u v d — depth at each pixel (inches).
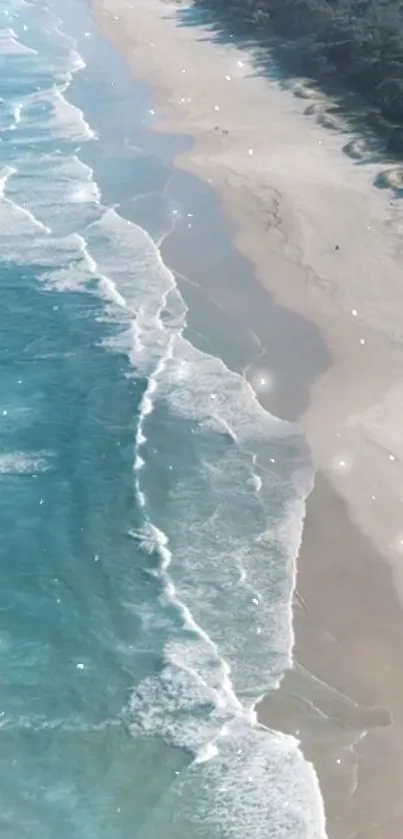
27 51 1588.3
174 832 525.3
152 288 944.3
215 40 1600.6
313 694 582.9
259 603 637.3
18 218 1069.8
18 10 1820.9
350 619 622.8
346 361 831.7
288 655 605.3
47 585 665.6
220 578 658.2
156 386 825.5
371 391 798.5
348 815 522.9
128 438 777.6
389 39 1382.9
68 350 874.8
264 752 555.5
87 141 1250.6
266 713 575.8
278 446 754.2
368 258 965.2
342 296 911.0
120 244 1016.2
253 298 916.6
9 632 637.3
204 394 811.4
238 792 538.6
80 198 1107.3
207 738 565.6
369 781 537.6
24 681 607.5
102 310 920.3
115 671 608.1
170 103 1353.3
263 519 697.0
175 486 730.8
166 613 639.1
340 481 719.7
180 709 582.9
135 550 684.7
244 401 800.3
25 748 571.8
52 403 817.5
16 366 859.4
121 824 533.0
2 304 933.2
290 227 1021.8
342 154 1176.8
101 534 698.2
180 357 854.5
